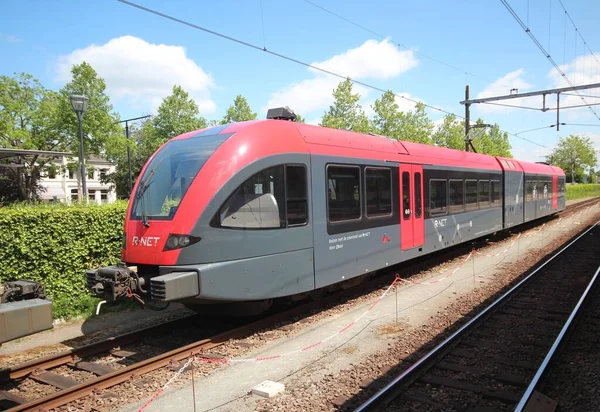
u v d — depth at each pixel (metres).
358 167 8.54
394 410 4.52
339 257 8.02
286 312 7.75
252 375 5.54
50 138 27.31
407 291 9.74
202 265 6.07
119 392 5.09
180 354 6.04
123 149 27.92
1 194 25.41
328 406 4.63
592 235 19.03
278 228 6.88
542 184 22.25
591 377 5.18
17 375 5.55
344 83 23.91
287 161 7.06
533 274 10.66
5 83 25.84
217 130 7.07
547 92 20.30
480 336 6.68
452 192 12.41
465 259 13.60
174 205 6.32
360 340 6.70
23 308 4.81
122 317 8.34
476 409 4.50
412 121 27.38
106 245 8.99
